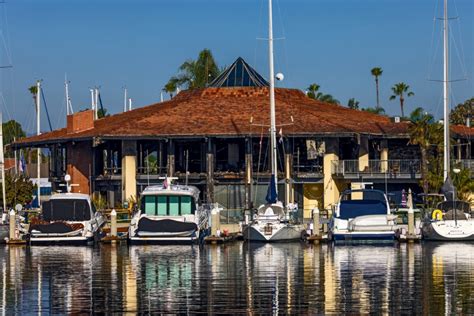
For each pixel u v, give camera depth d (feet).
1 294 219.20
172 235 329.72
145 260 285.43
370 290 220.02
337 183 435.94
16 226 346.54
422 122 426.51
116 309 198.80
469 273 247.91
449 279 237.25
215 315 191.72
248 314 192.24
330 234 335.26
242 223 354.95
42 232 334.24
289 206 361.10
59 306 202.69
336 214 335.88
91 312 195.83
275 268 262.67
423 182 420.77
